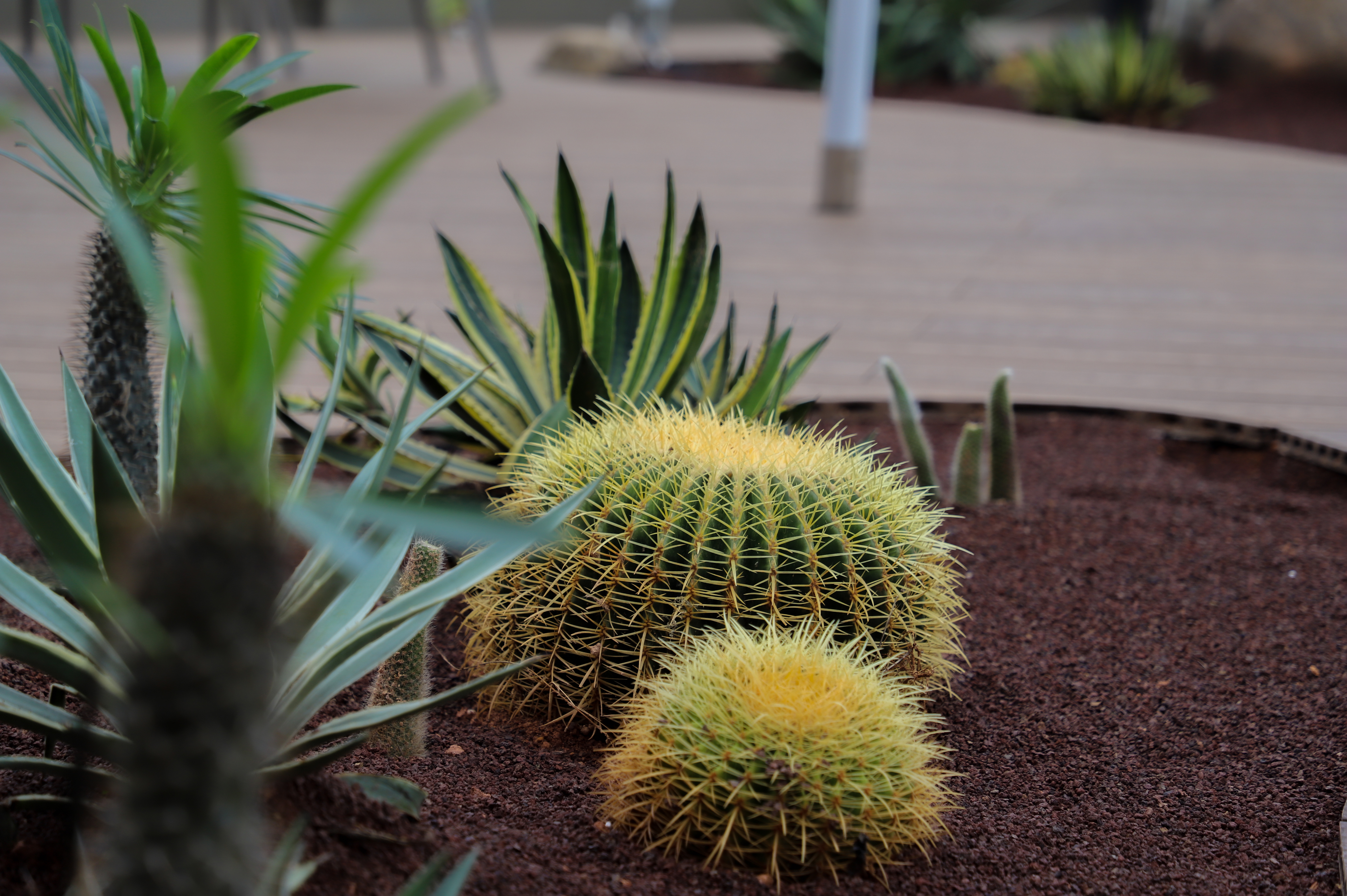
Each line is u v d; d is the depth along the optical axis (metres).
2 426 1.18
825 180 6.68
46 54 9.84
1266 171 8.09
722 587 1.67
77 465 1.55
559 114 9.90
